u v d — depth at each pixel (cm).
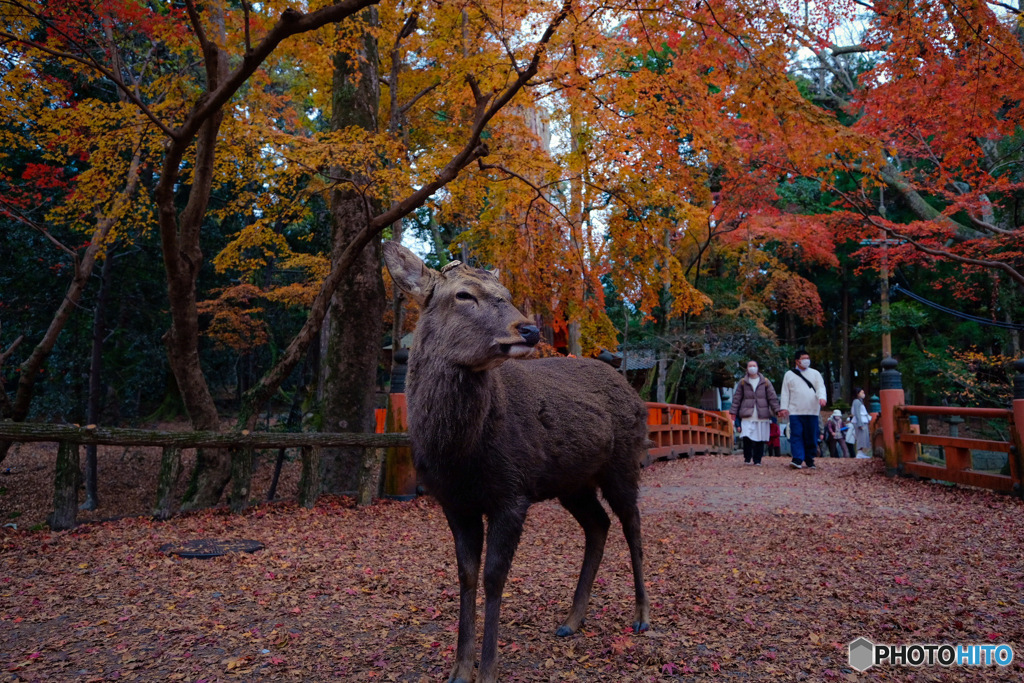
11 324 1440
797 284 2045
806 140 761
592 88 709
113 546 585
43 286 1435
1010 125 798
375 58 1016
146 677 326
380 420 1335
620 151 764
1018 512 682
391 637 379
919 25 702
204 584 480
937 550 552
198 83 1286
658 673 326
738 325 1909
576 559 561
